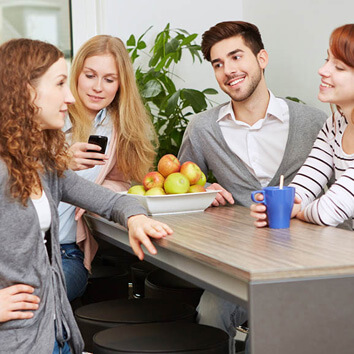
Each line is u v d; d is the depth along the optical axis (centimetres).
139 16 392
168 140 365
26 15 378
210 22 410
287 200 175
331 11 334
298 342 123
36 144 163
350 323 125
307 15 354
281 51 381
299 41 362
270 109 258
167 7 398
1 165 156
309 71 355
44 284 163
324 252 138
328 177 216
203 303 222
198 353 164
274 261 129
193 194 211
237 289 129
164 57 344
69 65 385
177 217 207
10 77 163
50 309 164
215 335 175
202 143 270
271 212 176
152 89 350
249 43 254
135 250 177
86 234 242
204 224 188
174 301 219
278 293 122
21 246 158
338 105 203
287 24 373
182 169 219
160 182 216
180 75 402
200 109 348
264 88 260
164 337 174
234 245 150
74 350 177
